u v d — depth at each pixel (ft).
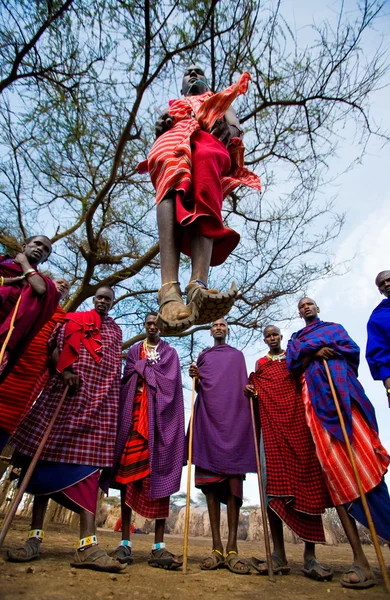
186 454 12.05
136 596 6.68
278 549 10.85
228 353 12.85
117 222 25.57
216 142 6.81
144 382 12.03
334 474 9.78
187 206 6.24
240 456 11.17
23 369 9.91
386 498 9.67
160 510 10.77
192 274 5.74
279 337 13.73
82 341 11.00
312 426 10.46
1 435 9.20
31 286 9.05
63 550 11.62
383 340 11.23
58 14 14.69
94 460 9.71
